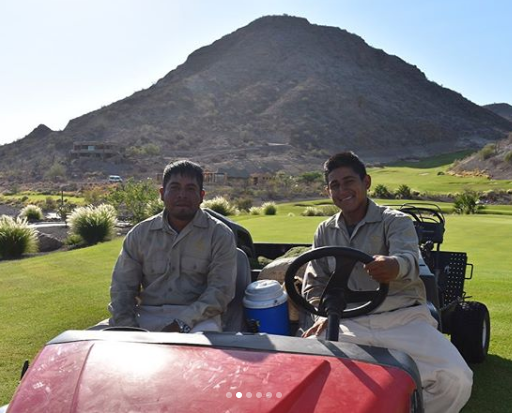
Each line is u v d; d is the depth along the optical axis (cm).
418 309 341
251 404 203
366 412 204
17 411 214
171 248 369
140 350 243
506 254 1286
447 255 552
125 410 204
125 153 16675
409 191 5819
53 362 240
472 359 509
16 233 1923
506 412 412
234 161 15738
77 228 2273
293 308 383
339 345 250
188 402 205
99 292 908
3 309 784
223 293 356
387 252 351
